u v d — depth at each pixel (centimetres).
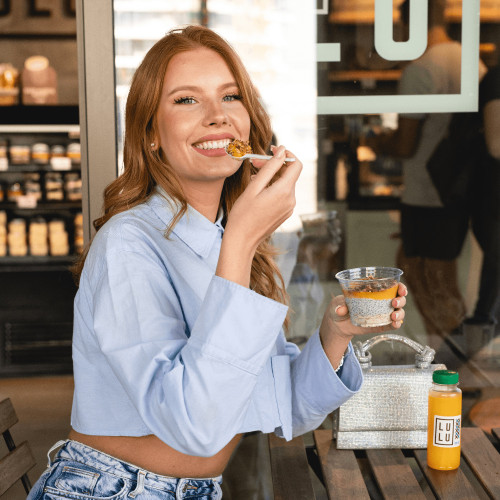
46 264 468
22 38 493
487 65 244
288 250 250
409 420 175
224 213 140
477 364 252
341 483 156
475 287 251
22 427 370
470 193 249
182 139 119
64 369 464
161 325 103
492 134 246
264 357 98
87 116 235
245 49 242
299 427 142
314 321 253
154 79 120
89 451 116
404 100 245
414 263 251
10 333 462
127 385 100
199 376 94
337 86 245
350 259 251
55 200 480
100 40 232
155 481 114
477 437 180
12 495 276
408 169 248
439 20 242
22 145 482
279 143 246
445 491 151
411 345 180
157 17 237
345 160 248
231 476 246
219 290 97
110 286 106
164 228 121
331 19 242
